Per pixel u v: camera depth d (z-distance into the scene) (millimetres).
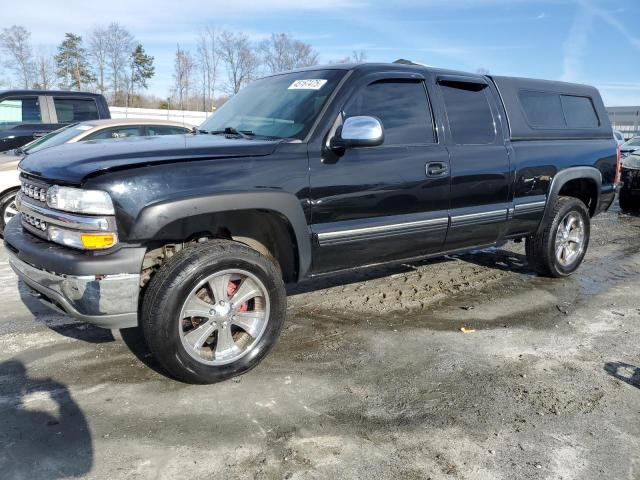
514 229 4867
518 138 4773
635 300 4977
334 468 2463
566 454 2617
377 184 3686
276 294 3348
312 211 3418
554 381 3352
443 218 4129
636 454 2631
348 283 5250
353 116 3547
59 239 2930
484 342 3926
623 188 10445
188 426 2760
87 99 9055
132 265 2834
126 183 2793
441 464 2514
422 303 4734
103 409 2902
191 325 3184
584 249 5656
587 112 5660
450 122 4238
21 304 4520
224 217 3277
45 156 3234
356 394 3133
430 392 3178
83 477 2355
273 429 2756
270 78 4438
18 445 2570
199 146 3156
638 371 3525
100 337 3840
